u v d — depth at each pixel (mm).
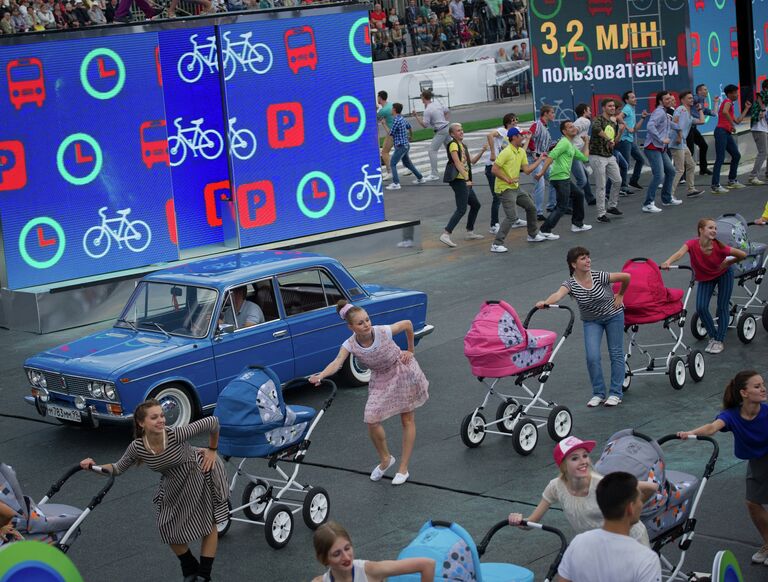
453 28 45469
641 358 12781
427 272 18297
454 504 9164
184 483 7668
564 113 25969
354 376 12750
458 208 20031
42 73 16344
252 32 18359
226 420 8578
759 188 23031
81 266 16969
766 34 28094
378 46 42969
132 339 11766
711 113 23578
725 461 9547
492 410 11539
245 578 8125
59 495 10125
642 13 25219
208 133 18641
